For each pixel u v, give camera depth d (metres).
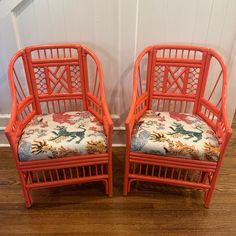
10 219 1.40
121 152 1.87
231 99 1.70
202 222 1.39
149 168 1.72
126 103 1.75
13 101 1.30
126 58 1.58
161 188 1.58
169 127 1.37
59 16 1.45
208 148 1.25
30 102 1.49
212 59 1.57
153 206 1.47
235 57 1.54
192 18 1.45
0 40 1.51
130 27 1.48
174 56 1.59
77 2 1.41
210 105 1.45
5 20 1.45
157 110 1.73
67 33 1.51
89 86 1.69
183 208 1.46
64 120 1.45
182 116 1.49
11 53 1.56
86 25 1.48
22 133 1.35
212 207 1.46
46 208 1.46
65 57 1.50
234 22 1.44
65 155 1.27
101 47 1.55
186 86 1.53
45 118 1.47
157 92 1.56
